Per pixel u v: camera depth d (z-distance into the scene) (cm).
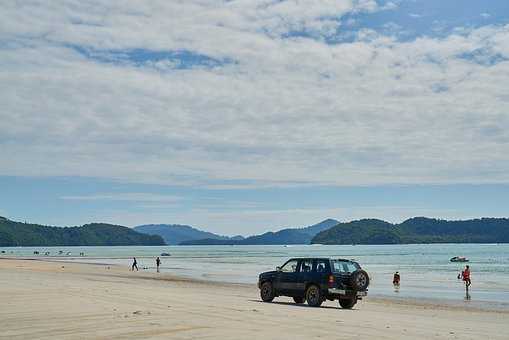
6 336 1233
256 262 12625
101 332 1298
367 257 17375
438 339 1392
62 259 13425
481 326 1862
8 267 6825
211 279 5891
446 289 4994
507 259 14838
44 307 1781
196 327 1412
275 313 1880
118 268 8281
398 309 2786
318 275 2548
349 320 1766
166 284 4434
